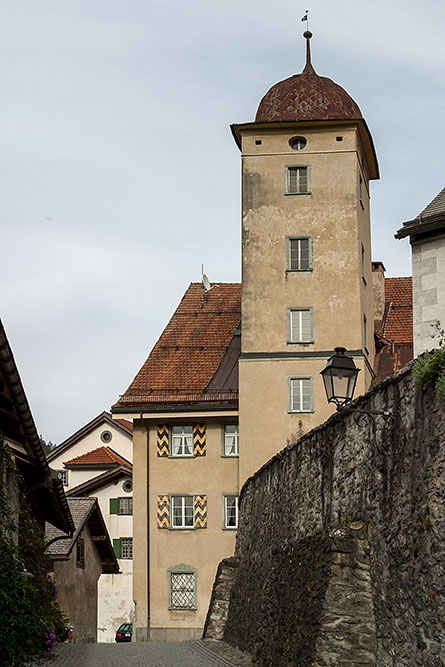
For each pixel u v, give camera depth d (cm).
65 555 3297
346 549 1512
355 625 1484
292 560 1877
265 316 4378
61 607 3403
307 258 4416
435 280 3055
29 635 1705
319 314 4362
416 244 3112
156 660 2317
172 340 4812
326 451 1795
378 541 1445
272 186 4466
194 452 4450
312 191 4450
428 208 3111
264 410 4309
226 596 2936
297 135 4478
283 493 2212
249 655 2314
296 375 4319
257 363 4344
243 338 4375
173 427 4494
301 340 4356
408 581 1284
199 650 2580
